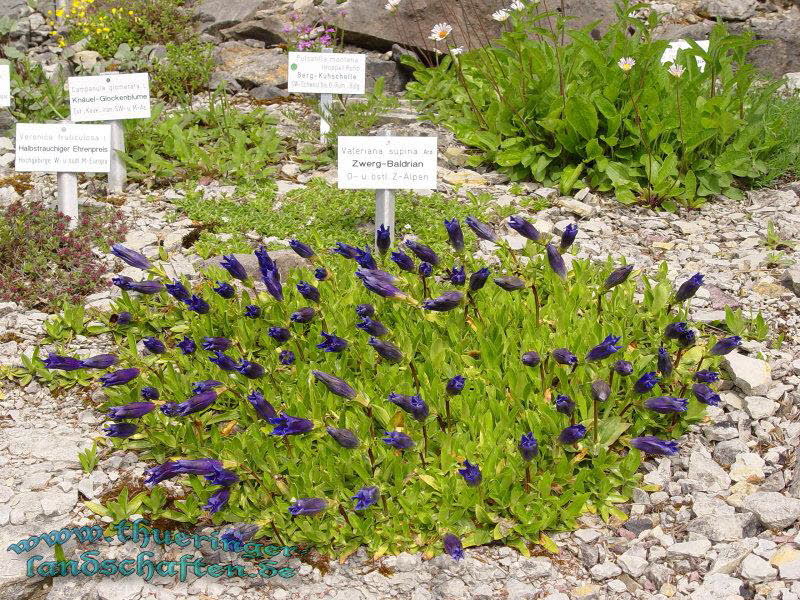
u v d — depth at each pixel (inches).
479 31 100.7
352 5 103.2
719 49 82.7
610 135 81.8
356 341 62.4
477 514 55.6
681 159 81.7
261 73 100.4
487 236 63.2
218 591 54.8
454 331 62.4
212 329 64.8
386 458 56.3
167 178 82.9
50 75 100.8
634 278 71.8
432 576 54.9
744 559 54.7
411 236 75.4
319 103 90.2
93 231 75.4
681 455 60.1
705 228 78.4
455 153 87.6
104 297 70.6
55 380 65.0
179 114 88.8
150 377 62.0
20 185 82.0
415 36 101.4
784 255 74.4
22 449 60.8
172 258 73.8
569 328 62.6
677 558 55.3
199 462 53.9
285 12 108.1
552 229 77.1
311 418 58.6
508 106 85.0
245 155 83.7
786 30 97.9
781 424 61.5
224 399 61.9
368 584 54.7
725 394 63.1
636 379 60.4
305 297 61.3
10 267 72.6
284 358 60.6
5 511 57.5
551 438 57.7
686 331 59.1
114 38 105.0
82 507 58.1
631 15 103.1
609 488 57.3
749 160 83.0
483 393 60.0
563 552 55.9
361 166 71.9
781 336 66.2
